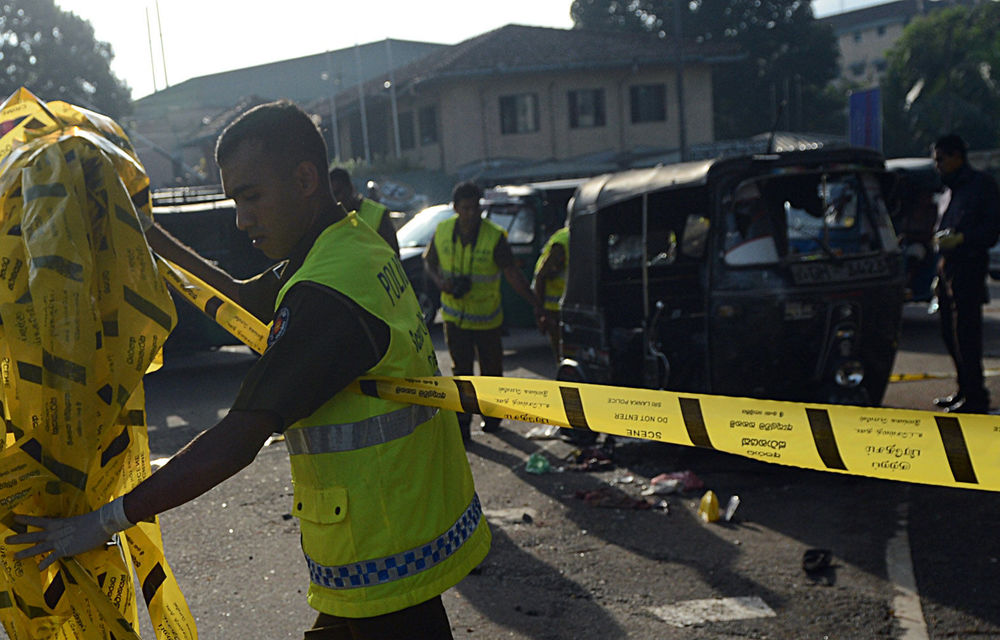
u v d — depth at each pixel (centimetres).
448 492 212
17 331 188
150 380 1047
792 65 5091
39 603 188
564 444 678
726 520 506
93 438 190
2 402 195
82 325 186
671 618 389
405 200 3084
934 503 517
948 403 737
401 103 3709
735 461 620
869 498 533
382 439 197
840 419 175
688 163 629
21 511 188
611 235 677
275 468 628
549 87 3403
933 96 4950
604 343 652
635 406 194
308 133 203
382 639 201
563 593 418
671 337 638
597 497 548
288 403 183
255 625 392
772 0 4988
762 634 373
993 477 162
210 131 4825
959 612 383
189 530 510
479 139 3400
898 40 5312
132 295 197
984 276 686
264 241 206
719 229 594
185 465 179
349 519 196
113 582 197
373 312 193
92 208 196
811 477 578
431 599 205
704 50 3550
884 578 421
